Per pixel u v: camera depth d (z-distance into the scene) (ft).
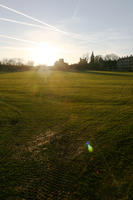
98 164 11.70
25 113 25.04
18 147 14.49
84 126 18.93
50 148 14.21
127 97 34.91
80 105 29.55
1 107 28.86
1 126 19.67
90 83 66.33
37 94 42.01
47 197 8.87
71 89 50.39
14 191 9.36
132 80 75.20
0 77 105.50
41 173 10.89
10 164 11.96
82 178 10.32
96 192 9.12
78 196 8.88
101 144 14.56
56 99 35.55
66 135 16.74
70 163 11.94
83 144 14.71
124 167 11.20
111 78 88.94
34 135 16.94
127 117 21.38
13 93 43.60
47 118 22.41
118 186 9.47
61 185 9.79
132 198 8.59
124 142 14.67
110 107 27.22
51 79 90.53
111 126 18.51
